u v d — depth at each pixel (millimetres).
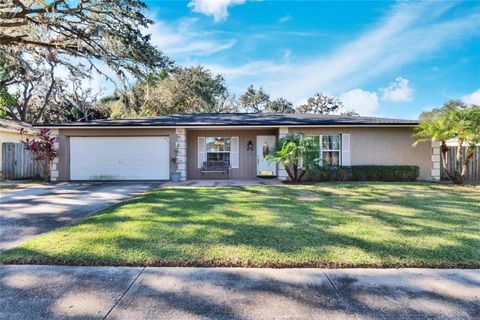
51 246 3736
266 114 15539
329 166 11711
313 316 2324
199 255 3461
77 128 12312
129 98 15047
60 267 3215
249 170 13734
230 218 5184
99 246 3730
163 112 25484
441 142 10977
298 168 12312
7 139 14641
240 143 13773
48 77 24609
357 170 12000
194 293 2676
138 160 12570
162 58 12891
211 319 2287
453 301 2543
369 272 3105
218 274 3055
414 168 11945
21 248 3695
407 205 6500
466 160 10523
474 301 2541
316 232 4359
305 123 11922
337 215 5469
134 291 2707
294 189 9133
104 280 2916
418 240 4008
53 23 10211
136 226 4613
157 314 2346
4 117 21125
